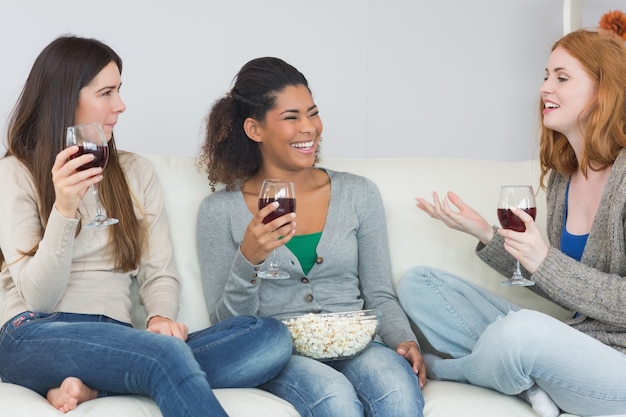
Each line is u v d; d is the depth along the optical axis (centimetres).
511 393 209
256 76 246
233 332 207
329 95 479
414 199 262
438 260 258
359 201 250
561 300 218
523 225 217
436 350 243
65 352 193
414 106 489
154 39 435
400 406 200
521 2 490
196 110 445
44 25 414
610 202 220
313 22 470
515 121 496
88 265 224
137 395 195
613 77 224
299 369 208
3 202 218
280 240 218
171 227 248
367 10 480
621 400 200
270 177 249
